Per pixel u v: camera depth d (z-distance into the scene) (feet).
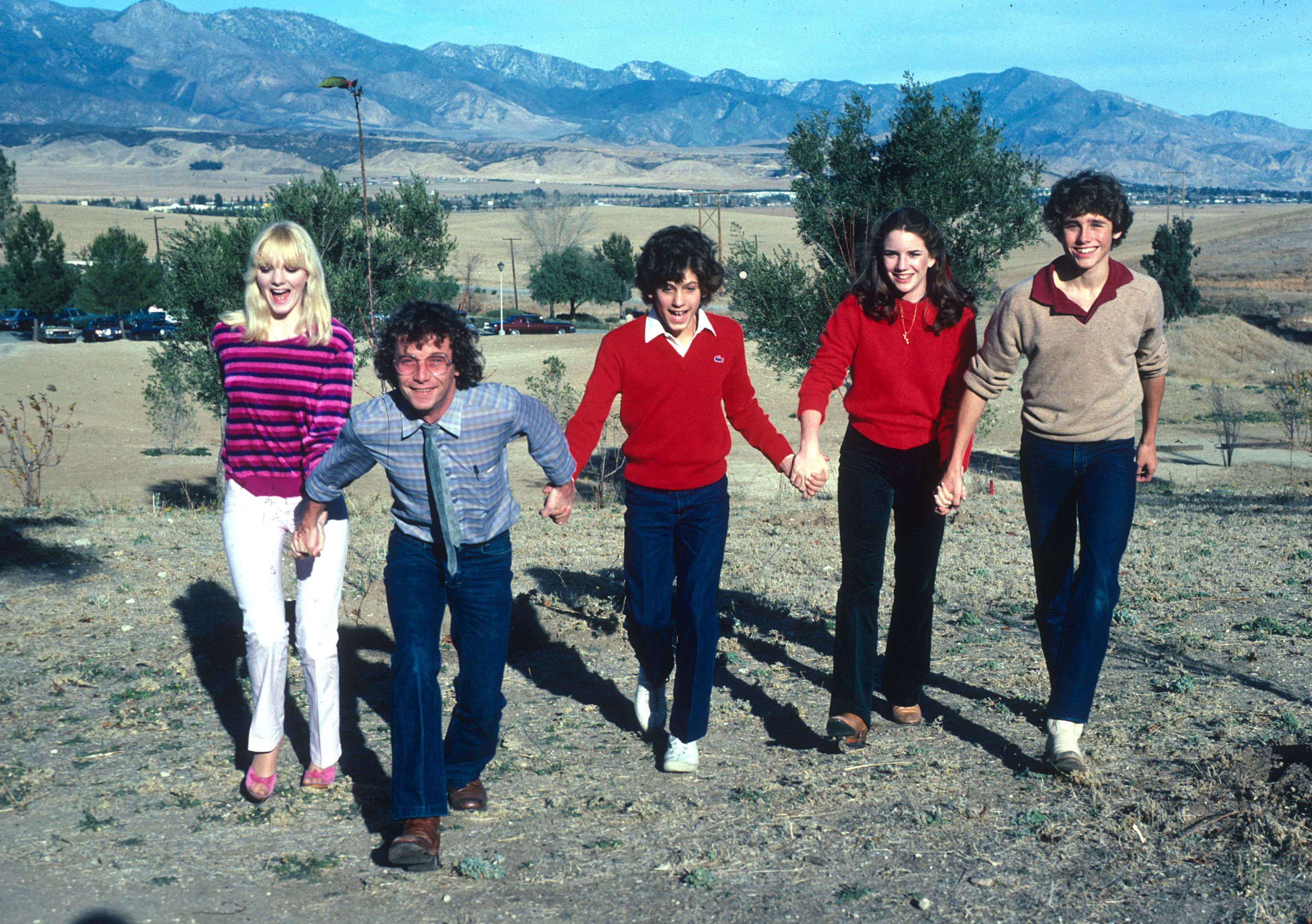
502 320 219.41
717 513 12.60
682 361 12.23
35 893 9.62
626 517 13.03
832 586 23.99
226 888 9.77
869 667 13.08
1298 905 8.92
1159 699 14.61
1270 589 22.43
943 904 9.29
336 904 9.48
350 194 59.93
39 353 156.87
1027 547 29.71
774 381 129.90
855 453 13.04
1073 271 11.80
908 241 12.34
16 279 196.65
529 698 15.75
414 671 10.24
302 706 15.12
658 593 12.85
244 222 60.90
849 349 13.04
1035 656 17.35
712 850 10.41
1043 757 12.59
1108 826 10.61
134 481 78.23
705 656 12.33
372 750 13.43
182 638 18.15
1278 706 14.11
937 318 12.52
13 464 52.42
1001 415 115.34
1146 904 9.14
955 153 56.70
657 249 11.94
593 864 10.21
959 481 12.42
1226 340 178.60
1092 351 11.74
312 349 11.07
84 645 17.72
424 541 10.84
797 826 10.95
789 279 59.41
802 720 14.48
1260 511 41.32
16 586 21.72
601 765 12.91
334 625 11.89
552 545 30.12
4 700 15.05
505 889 9.73
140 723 14.19
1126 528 12.01
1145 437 12.96
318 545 11.10
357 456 10.55
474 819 11.30
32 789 12.00
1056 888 9.50
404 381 10.00
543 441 11.05
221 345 11.24
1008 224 57.93
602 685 16.34
